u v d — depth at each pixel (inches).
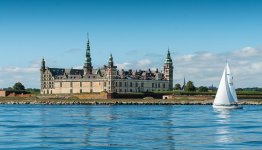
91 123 4483.3
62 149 2588.6
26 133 3447.3
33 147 2659.9
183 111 7273.6
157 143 2851.9
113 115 6013.8
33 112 6889.8
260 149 2610.7
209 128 3897.6
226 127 4003.4
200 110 7623.0
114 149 2593.5
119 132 3523.6
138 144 2805.1
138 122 4628.4
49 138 3110.2
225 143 2859.3
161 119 5118.1
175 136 3235.7
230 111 7194.9
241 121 4803.2
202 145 2770.7
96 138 3117.6
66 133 3447.3
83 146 2714.1
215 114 6269.7
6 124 4308.6
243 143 2864.2
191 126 4104.3
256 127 4013.3
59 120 4938.5
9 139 3046.3
